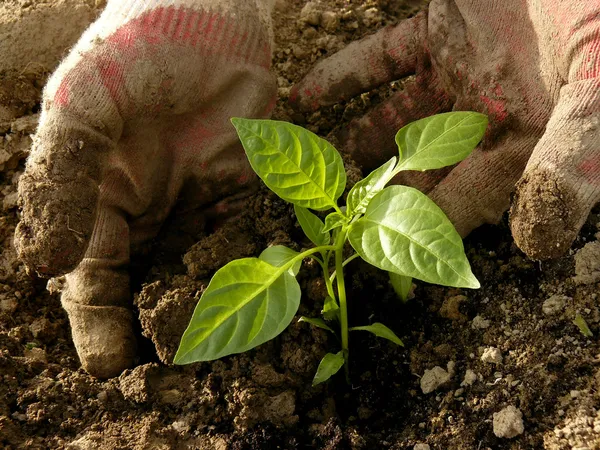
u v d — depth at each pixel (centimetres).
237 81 42
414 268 33
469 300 42
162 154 42
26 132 50
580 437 35
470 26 40
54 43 52
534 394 37
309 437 39
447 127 36
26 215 36
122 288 43
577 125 34
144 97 39
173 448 38
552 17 37
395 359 41
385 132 47
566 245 34
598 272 40
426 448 37
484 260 43
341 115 52
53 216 36
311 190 36
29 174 37
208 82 41
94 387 40
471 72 40
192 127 42
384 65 46
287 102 52
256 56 42
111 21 40
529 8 39
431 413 39
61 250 36
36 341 44
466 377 39
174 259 45
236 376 39
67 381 40
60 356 43
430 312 42
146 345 43
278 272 35
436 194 42
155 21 39
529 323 40
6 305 45
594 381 37
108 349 41
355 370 42
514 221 34
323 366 39
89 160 37
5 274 46
